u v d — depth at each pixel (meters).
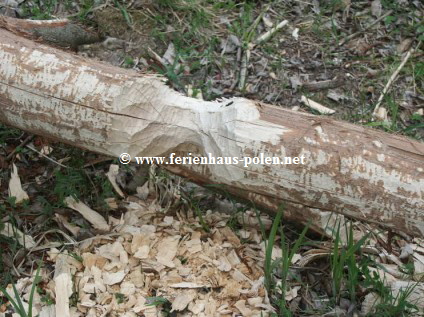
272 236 2.20
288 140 2.02
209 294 2.22
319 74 3.45
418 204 1.98
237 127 2.03
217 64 3.39
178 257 2.34
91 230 2.44
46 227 2.44
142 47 3.38
